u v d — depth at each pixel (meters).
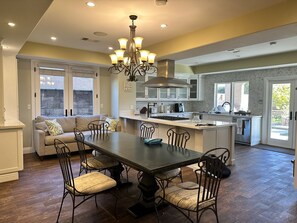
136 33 3.94
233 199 2.90
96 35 4.10
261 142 6.61
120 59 3.16
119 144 2.95
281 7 2.67
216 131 4.19
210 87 8.07
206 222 2.36
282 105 6.17
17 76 4.80
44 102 5.43
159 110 7.64
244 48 4.96
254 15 2.94
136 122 5.86
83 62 5.43
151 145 2.90
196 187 2.24
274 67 5.98
